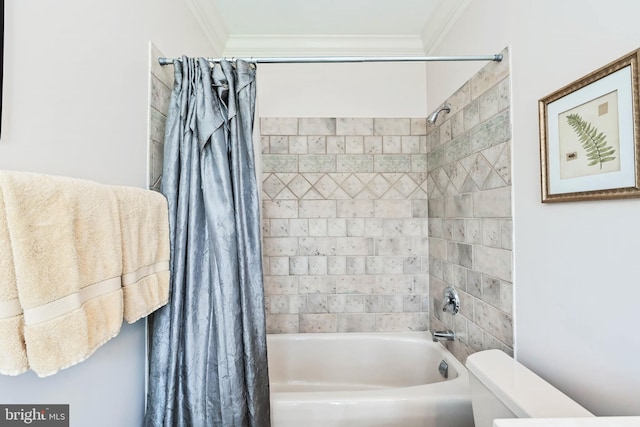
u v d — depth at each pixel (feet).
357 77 7.13
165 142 3.75
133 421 3.41
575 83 2.93
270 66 7.08
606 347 2.72
